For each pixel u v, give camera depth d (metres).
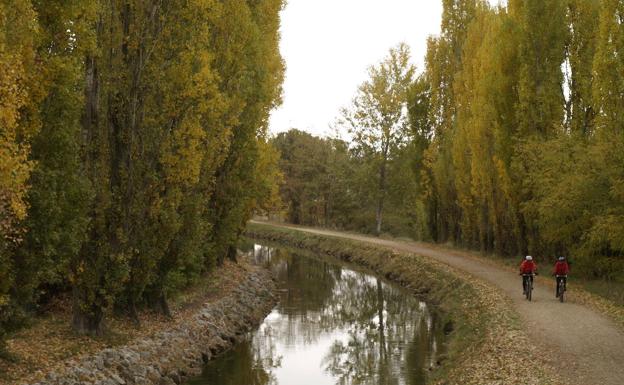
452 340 20.70
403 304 31.39
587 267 27.00
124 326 18.39
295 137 90.94
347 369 19.59
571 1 30.45
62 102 12.82
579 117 29.59
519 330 17.39
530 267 22.66
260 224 88.06
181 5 17.92
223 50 23.70
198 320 21.89
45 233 12.39
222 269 33.38
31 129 12.05
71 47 13.43
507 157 32.34
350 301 33.03
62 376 12.96
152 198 17.94
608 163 23.86
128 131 16.95
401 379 18.11
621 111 23.19
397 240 56.59
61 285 19.14
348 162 65.25
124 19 17.16
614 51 22.95
